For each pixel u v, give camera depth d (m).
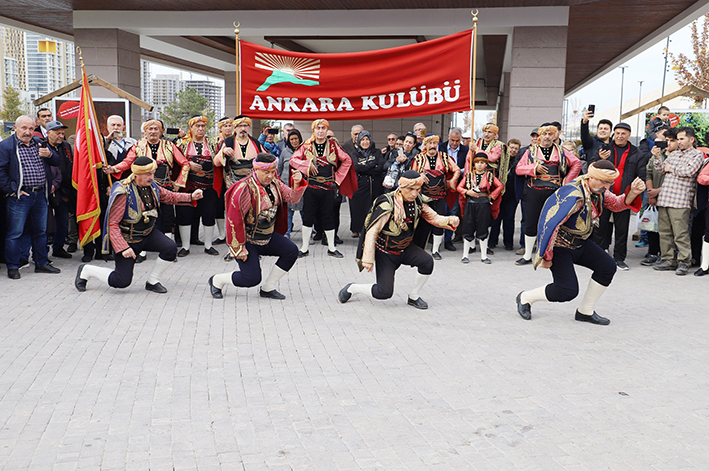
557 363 5.39
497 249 11.39
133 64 15.93
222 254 10.55
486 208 9.86
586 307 6.64
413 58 9.56
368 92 9.73
